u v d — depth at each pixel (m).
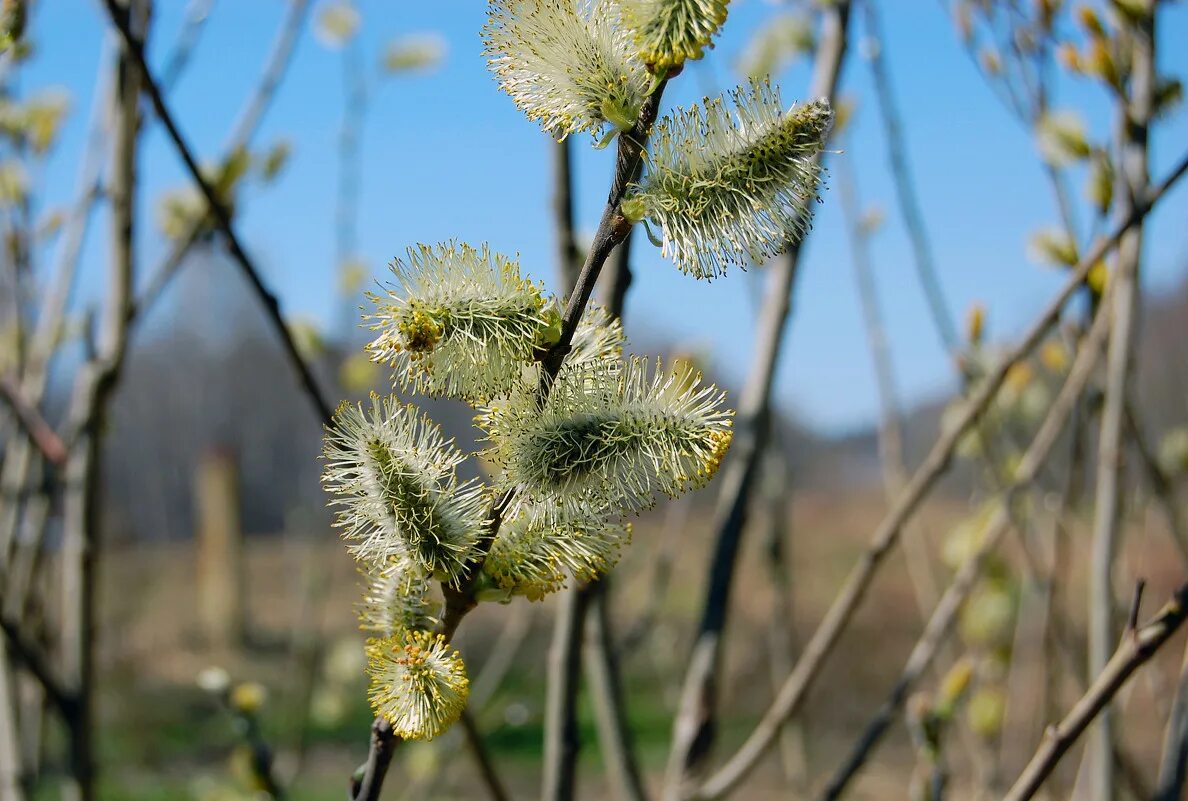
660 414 0.44
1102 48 0.56
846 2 0.60
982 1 0.60
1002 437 0.69
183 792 1.46
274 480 3.89
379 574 0.44
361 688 1.18
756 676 1.47
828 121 0.43
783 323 0.60
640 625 0.73
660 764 1.57
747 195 0.43
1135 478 0.67
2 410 0.68
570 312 0.44
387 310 0.43
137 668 1.92
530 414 0.44
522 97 0.44
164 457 4.30
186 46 0.62
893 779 1.34
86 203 0.65
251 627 2.55
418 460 0.44
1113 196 0.57
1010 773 0.72
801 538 2.11
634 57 0.43
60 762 1.45
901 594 1.96
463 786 1.50
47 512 0.65
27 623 0.64
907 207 0.63
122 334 0.61
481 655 1.59
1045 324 0.54
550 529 0.44
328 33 0.84
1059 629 0.61
